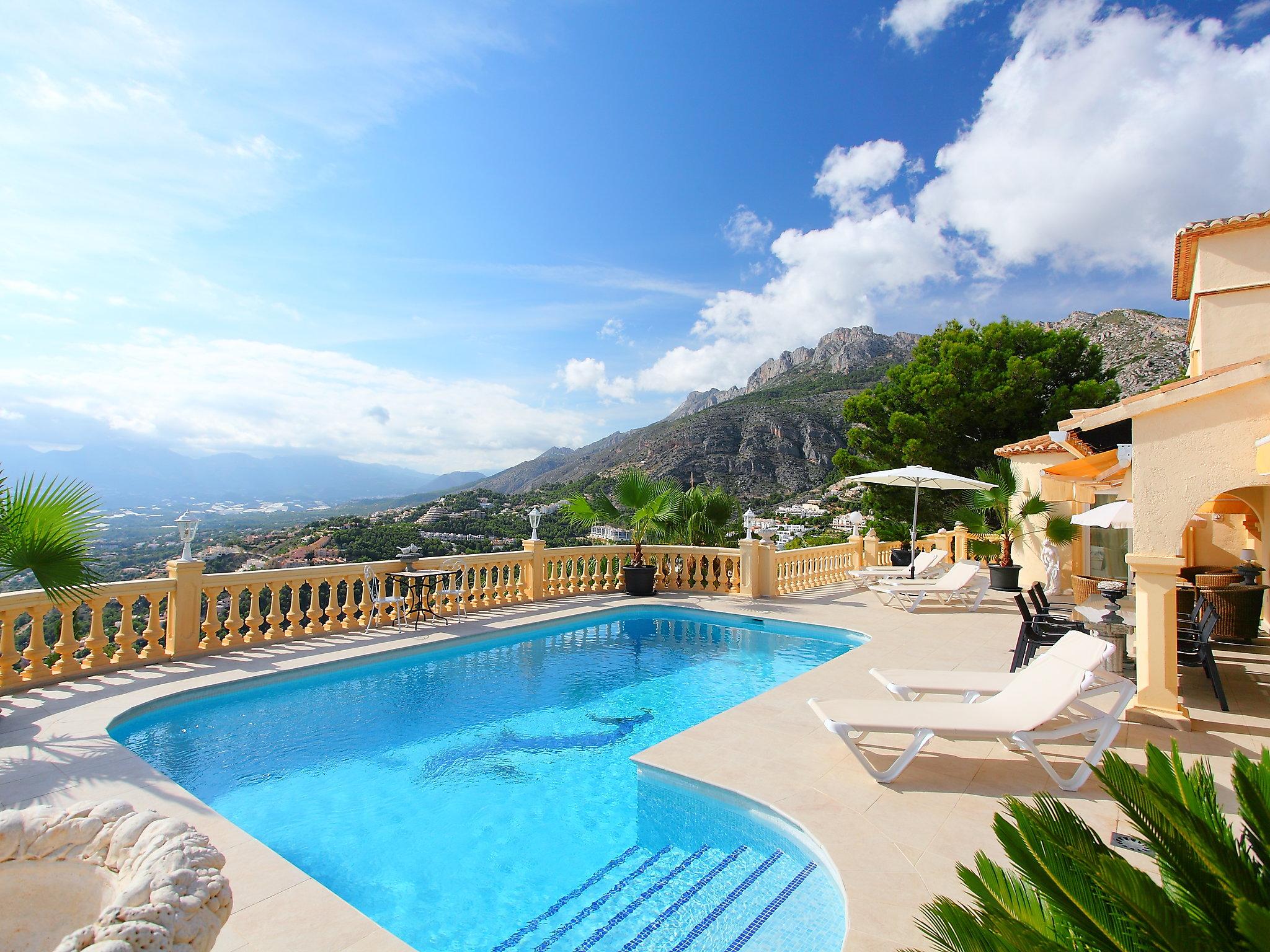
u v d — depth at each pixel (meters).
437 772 5.55
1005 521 15.89
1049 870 1.77
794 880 3.85
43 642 7.02
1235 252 11.22
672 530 15.76
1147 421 6.02
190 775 5.45
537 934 3.47
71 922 1.61
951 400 21.61
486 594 11.77
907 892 3.44
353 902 3.79
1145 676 6.00
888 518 24.05
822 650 10.04
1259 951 1.34
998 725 4.71
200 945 1.43
